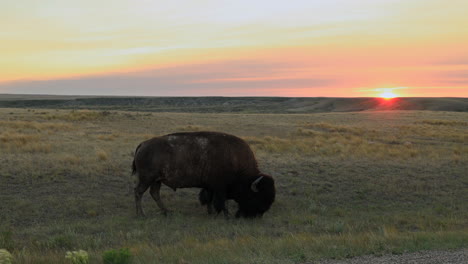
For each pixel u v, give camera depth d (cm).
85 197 1118
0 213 980
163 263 586
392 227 924
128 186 1223
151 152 987
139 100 13512
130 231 877
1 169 1245
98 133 2394
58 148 1658
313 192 1249
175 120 3341
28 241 807
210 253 638
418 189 1314
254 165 1052
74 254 532
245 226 930
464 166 1630
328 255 634
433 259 622
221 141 1018
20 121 2622
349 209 1130
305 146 2020
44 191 1131
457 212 1116
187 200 1158
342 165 1544
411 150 1995
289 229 925
